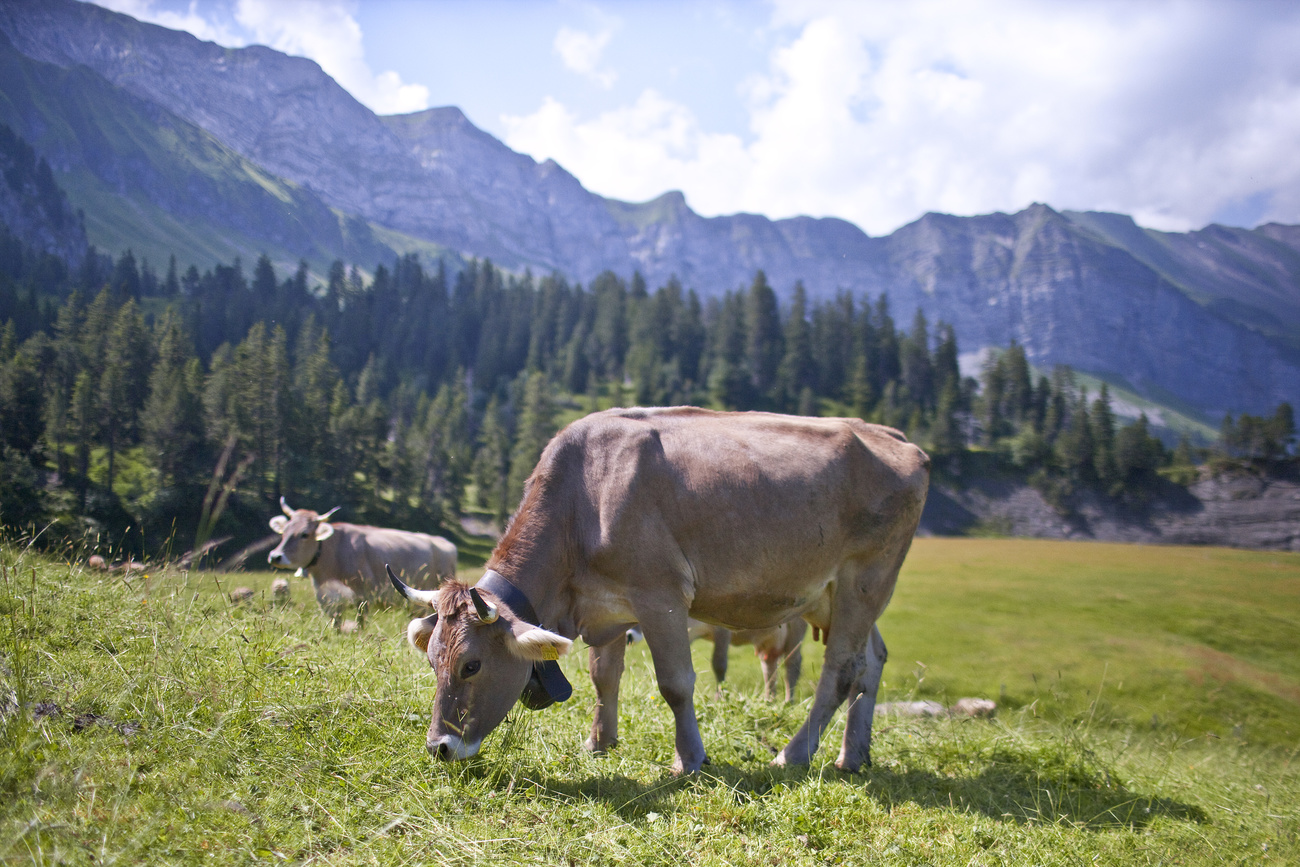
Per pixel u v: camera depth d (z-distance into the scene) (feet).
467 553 299.58
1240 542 469.16
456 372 618.44
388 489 348.18
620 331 643.04
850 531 21.49
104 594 20.56
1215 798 21.67
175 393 247.09
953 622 112.78
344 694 17.11
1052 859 14.90
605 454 19.29
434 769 15.37
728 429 20.79
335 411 351.46
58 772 11.94
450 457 385.91
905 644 97.76
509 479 374.43
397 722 16.88
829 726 23.71
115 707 14.32
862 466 21.72
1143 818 18.71
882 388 634.43
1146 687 81.71
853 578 21.91
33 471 193.16
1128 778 22.27
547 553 18.65
